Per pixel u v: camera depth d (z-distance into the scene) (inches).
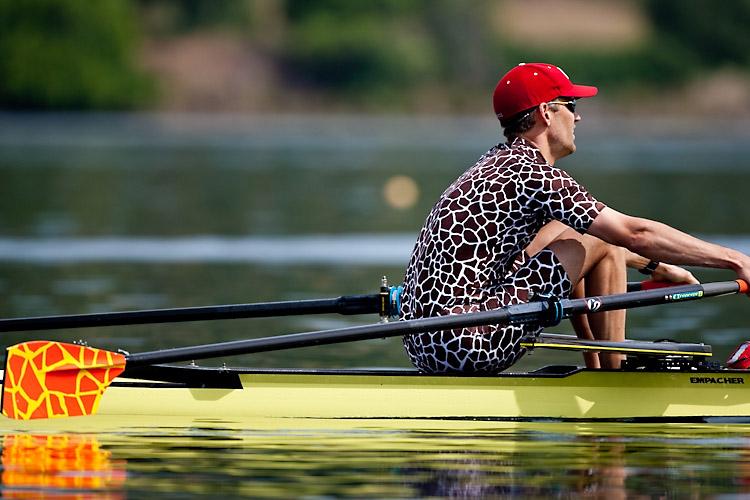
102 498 796.6
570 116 1039.0
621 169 5413.4
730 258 1018.1
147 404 1058.7
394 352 1462.8
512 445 956.0
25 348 1014.4
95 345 1469.0
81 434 987.9
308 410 1050.7
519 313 998.4
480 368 1034.7
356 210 3666.3
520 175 1009.5
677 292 1023.0
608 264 1042.7
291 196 4121.6
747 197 3978.8
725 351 1424.7
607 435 995.3
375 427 1019.3
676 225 3026.6
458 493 815.1
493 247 1015.6
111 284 2025.1
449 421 1041.5
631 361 1071.0
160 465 885.2
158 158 6082.7
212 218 3353.8
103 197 3959.2
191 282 2064.5
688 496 812.0
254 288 1983.3
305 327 1638.8
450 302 1016.9
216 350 1018.7
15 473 858.1
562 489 826.8
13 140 7593.5
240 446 948.0
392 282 2074.3
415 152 6781.5
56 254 2495.1
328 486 829.2
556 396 1051.9
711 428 1026.7
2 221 3132.4
